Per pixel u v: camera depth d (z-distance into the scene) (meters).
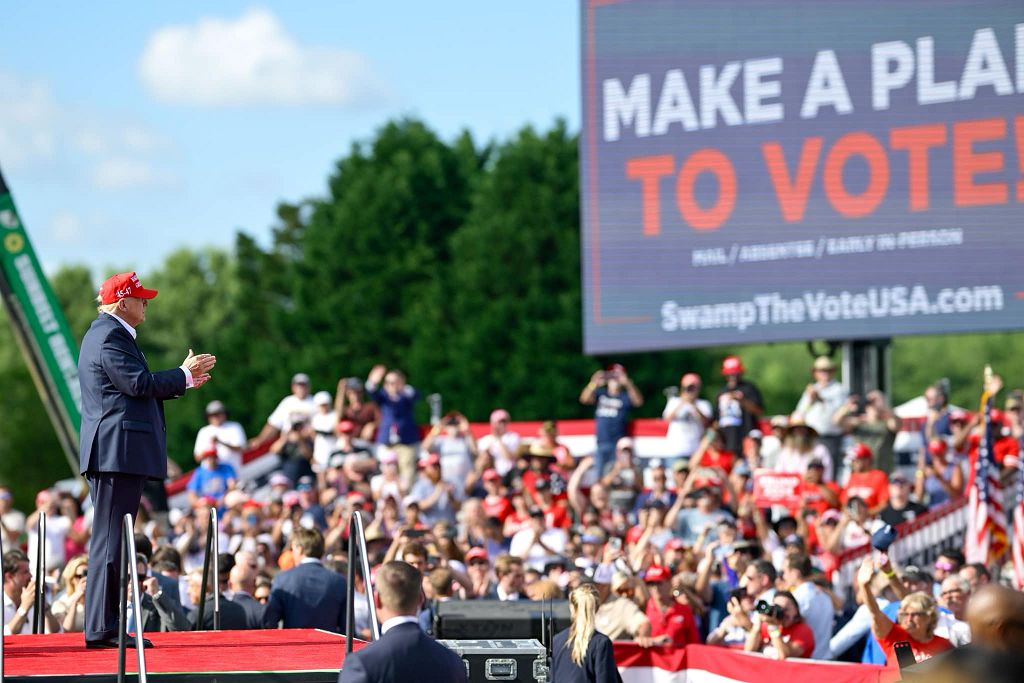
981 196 21.06
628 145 22.84
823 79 21.88
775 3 22.12
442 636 11.28
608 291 22.86
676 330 22.58
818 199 21.88
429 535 15.45
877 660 12.66
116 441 8.70
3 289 16.80
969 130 21.09
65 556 20.48
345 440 23.73
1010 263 20.92
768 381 73.69
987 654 5.15
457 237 58.72
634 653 12.78
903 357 76.94
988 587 5.27
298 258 74.56
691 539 18.80
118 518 8.84
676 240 22.62
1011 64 20.89
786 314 22.02
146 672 7.57
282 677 7.92
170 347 91.19
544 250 56.16
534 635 11.32
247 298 74.62
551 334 53.56
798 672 11.66
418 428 26.89
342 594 11.70
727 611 15.29
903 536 18.28
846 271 21.75
